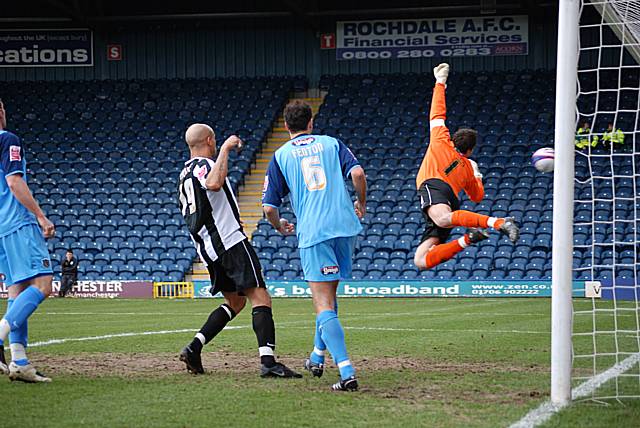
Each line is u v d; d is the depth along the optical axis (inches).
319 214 447.8
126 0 2225.6
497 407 381.4
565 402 390.9
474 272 1640.0
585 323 904.9
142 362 549.6
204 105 2218.3
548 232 1699.1
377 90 2174.0
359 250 1749.5
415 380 465.7
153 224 1872.5
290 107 467.5
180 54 2316.7
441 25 2196.1
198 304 1414.9
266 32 2284.7
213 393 417.7
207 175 472.1
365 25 2233.0
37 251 456.1
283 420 351.3
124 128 2182.6
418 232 1758.1
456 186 515.5
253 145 2075.5
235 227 478.3
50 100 2271.2
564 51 389.4
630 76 2028.8
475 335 756.6
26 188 445.7
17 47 2346.2
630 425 343.9
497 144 1957.4
